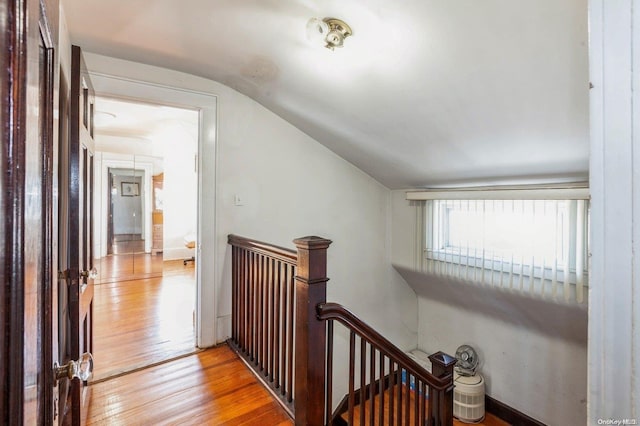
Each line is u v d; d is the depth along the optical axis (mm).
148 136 5578
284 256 1962
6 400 420
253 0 1672
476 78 1828
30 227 492
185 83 2590
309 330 1534
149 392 2066
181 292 4320
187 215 6398
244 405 1952
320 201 3428
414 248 3750
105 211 5070
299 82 2451
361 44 1868
